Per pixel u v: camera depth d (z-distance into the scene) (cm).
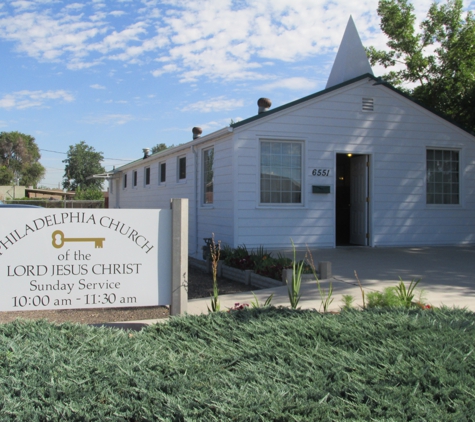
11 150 9206
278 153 1277
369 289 779
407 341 396
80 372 332
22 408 290
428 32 2314
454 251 1295
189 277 1062
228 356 376
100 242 515
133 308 731
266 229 1257
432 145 1430
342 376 330
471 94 1936
